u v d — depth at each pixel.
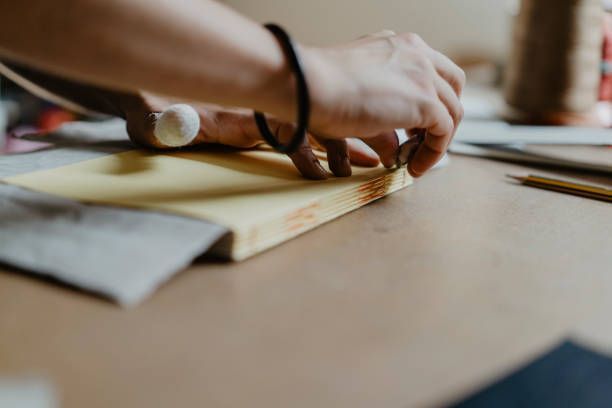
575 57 0.84
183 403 0.22
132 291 0.29
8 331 0.26
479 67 1.30
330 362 0.25
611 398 0.22
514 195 0.51
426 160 0.48
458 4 1.27
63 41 0.30
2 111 1.26
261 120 0.39
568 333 0.28
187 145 0.54
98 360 0.25
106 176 0.44
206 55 0.32
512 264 0.36
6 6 0.28
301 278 0.33
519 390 0.23
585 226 0.43
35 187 0.41
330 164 0.47
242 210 0.37
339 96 0.37
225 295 0.30
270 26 0.36
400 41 0.45
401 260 0.36
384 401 0.22
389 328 0.28
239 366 0.24
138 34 0.30
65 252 0.32
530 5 0.85
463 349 0.26
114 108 0.60
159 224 0.34
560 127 0.84
